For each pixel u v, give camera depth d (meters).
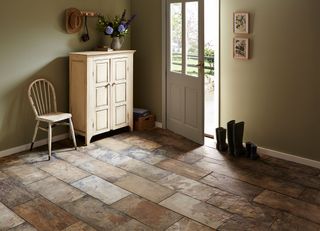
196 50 4.54
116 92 4.89
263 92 4.24
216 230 2.76
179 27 4.78
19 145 4.45
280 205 3.13
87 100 4.53
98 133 4.76
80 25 4.79
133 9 5.43
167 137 4.97
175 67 4.99
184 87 4.83
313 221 2.88
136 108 5.60
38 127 4.38
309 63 3.84
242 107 4.45
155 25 5.19
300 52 3.88
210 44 5.93
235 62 4.41
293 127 4.07
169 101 5.21
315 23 3.73
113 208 3.08
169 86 5.16
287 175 3.74
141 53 5.47
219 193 3.35
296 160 4.09
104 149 4.51
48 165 4.00
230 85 4.51
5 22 4.11
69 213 3.01
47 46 4.54
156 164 4.03
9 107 4.29
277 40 4.02
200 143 4.67
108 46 5.20
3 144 4.29
